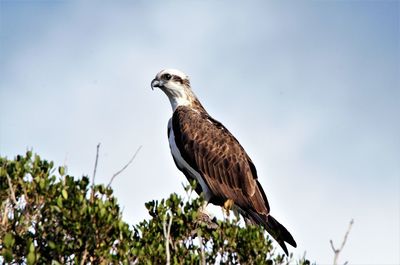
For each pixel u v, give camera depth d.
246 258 11.53
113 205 11.02
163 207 12.29
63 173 11.45
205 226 12.23
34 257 9.84
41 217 11.02
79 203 10.60
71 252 10.56
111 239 10.77
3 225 10.78
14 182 11.12
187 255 11.63
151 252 11.19
